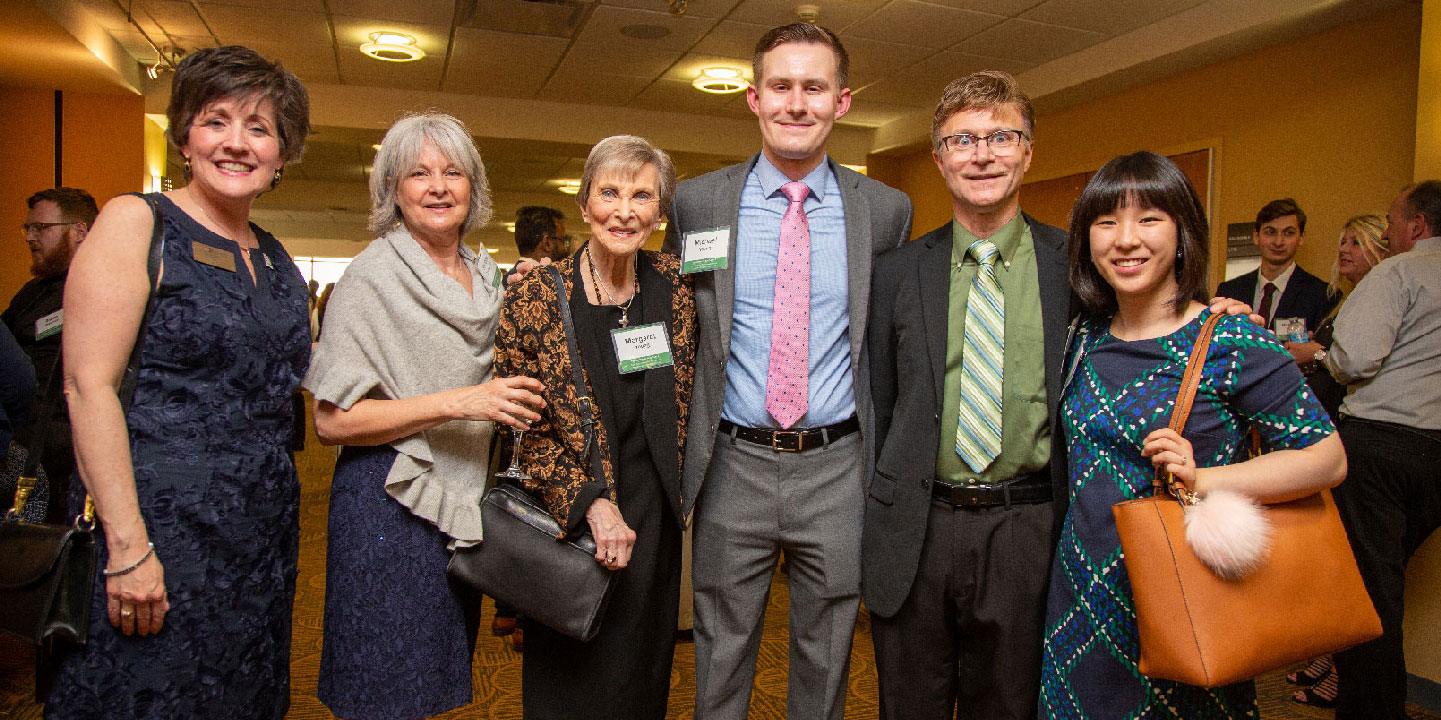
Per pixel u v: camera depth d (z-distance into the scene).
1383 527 2.67
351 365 1.75
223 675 1.50
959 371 1.86
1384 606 2.62
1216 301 1.55
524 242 4.42
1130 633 1.53
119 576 1.37
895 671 1.91
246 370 1.53
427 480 1.79
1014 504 1.81
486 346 1.89
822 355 1.97
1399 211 2.88
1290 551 1.38
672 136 9.36
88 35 6.29
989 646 1.83
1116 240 1.53
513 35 6.73
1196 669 1.32
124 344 1.39
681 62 7.39
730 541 2.00
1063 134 7.70
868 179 2.15
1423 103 3.33
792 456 1.96
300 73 7.85
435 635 1.82
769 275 2.00
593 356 1.86
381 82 8.19
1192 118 6.34
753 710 2.92
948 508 1.85
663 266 2.01
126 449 1.38
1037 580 1.79
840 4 5.94
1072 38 6.50
